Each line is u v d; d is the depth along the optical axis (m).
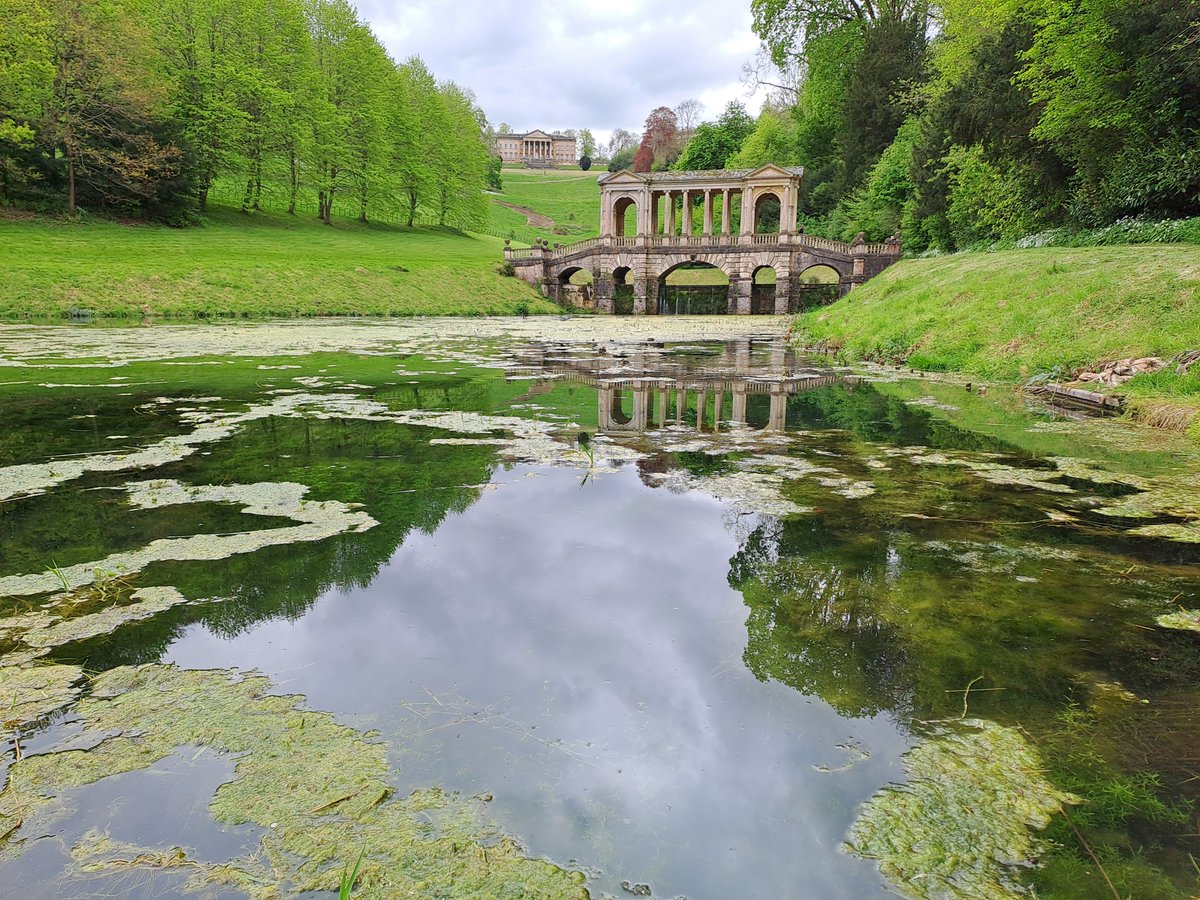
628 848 1.70
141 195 36.00
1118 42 16.02
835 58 48.38
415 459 5.57
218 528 3.92
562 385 10.12
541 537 3.86
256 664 2.55
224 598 3.06
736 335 22.09
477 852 1.68
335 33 48.12
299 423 6.98
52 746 2.05
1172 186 15.76
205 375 10.57
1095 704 2.29
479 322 28.00
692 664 2.57
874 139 44.66
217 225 40.44
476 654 2.64
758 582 3.28
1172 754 2.03
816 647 2.69
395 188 54.28
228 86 40.31
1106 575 3.33
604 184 45.12
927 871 1.63
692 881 1.59
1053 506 4.40
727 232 44.72
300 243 39.28
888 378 11.11
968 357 11.56
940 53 39.22
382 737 2.13
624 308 47.06
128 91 33.41
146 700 2.29
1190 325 8.85
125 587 3.15
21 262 23.16
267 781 1.92
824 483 4.95
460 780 1.94
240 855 1.65
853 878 1.61
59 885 1.55
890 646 2.69
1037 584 3.23
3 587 3.13
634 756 2.06
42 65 29.64
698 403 8.62
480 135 68.81
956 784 1.92
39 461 5.37
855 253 39.44
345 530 3.92
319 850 1.67
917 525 4.05
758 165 58.25
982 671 2.50
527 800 1.87
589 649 2.68
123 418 7.11
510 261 43.41
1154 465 5.46
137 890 1.54
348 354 14.14
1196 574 3.34
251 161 42.62
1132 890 1.55
